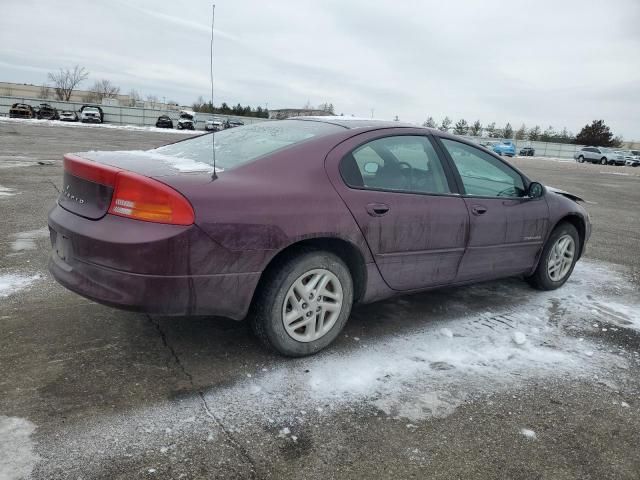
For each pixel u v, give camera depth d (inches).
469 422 100.1
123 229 97.6
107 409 95.7
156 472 80.9
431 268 139.6
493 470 87.1
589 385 117.4
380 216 124.0
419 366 120.8
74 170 111.2
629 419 104.7
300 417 97.8
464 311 158.6
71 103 1999.3
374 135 131.1
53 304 142.4
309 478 82.4
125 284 97.6
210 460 84.5
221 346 123.3
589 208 441.7
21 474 78.2
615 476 87.8
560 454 92.4
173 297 99.3
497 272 160.9
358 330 138.6
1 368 107.3
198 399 101.0
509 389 113.4
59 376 105.7
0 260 178.7
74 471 79.7
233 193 104.1
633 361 131.2
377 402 104.6
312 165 117.7
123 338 124.3
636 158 1818.4
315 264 116.3
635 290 193.6
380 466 86.1
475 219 145.9
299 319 118.0
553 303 171.9
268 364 116.3
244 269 104.9
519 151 2245.3
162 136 1272.1
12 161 476.4
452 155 147.1
